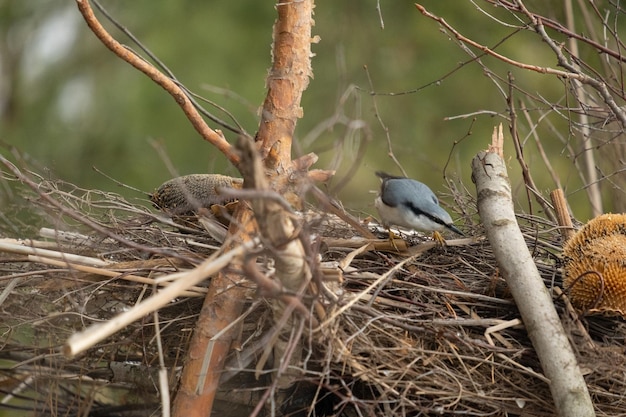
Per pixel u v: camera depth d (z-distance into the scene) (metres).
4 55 20.12
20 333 8.52
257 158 5.42
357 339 6.93
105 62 20.05
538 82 15.66
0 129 18.78
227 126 7.46
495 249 7.53
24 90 19.97
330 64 17.56
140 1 18.53
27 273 7.57
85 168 17.03
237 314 7.23
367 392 7.22
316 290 6.39
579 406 6.61
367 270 7.96
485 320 7.33
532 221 8.88
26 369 9.09
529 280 7.22
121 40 18.92
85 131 17.70
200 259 7.44
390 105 16.95
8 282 8.01
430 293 7.77
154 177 16.47
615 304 7.31
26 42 20.38
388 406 6.83
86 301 7.56
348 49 17.83
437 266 8.27
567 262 7.76
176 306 7.86
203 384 7.07
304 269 6.12
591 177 10.22
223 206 7.88
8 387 9.73
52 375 8.55
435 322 7.19
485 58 16.56
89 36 20.17
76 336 5.34
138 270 7.64
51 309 8.17
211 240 8.41
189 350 7.21
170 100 16.83
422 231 8.95
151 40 17.39
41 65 20.28
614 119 8.96
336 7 18.14
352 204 9.88
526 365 7.21
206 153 16.52
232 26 17.45
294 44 7.66
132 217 8.95
